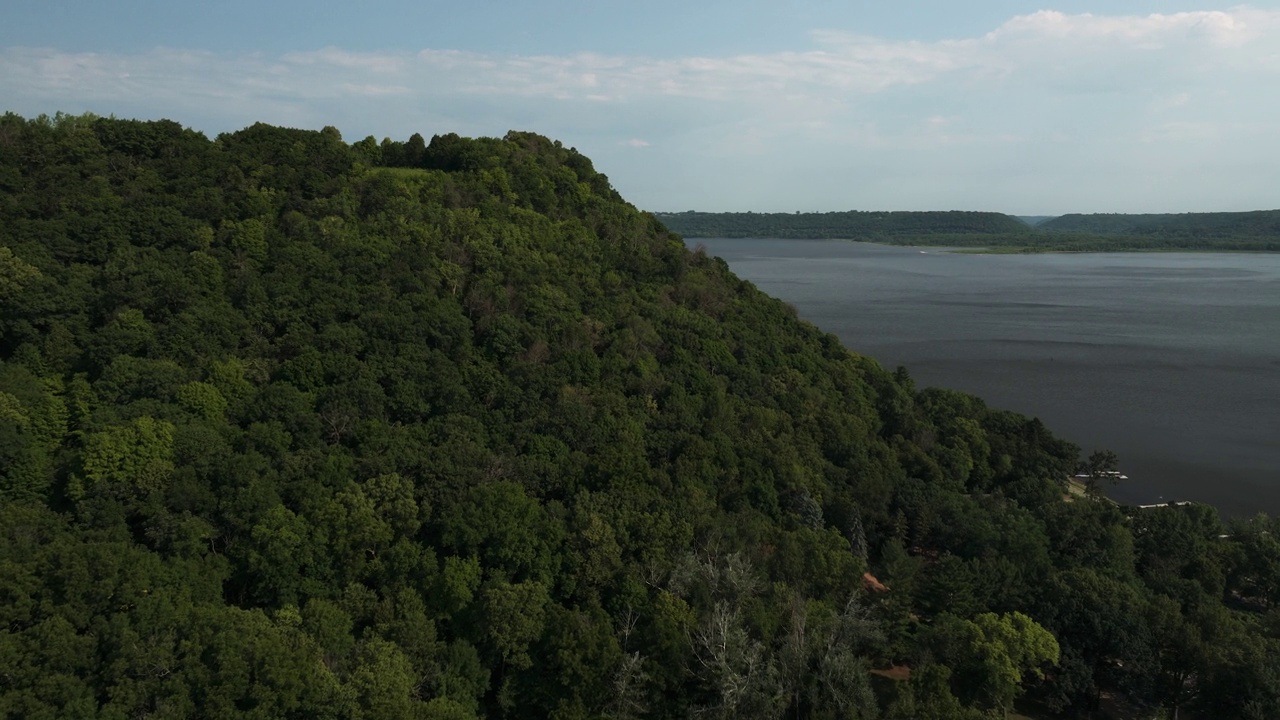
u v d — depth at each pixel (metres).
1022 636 55.84
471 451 65.81
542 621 52.94
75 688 40.47
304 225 87.88
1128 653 56.69
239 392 68.38
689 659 53.12
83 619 43.97
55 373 67.38
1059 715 57.62
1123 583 64.75
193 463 58.09
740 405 87.62
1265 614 68.38
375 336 77.31
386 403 71.56
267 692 42.34
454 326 81.50
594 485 67.06
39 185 84.06
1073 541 77.19
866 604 62.91
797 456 81.50
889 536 80.19
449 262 91.00
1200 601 66.31
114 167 90.00
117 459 55.94
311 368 71.31
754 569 61.12
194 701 42.09
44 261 73.94
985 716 49.62
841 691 51.16
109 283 73.44
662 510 63.03
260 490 56.12
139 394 65.56
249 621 46.12
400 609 52.09
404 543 55.69
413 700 46.34
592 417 75.50
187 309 73.81
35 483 56.56
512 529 57.34
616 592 57.28
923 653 56.72
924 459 92.19
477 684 50.56
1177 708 57.44
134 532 55.25
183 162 91.81
